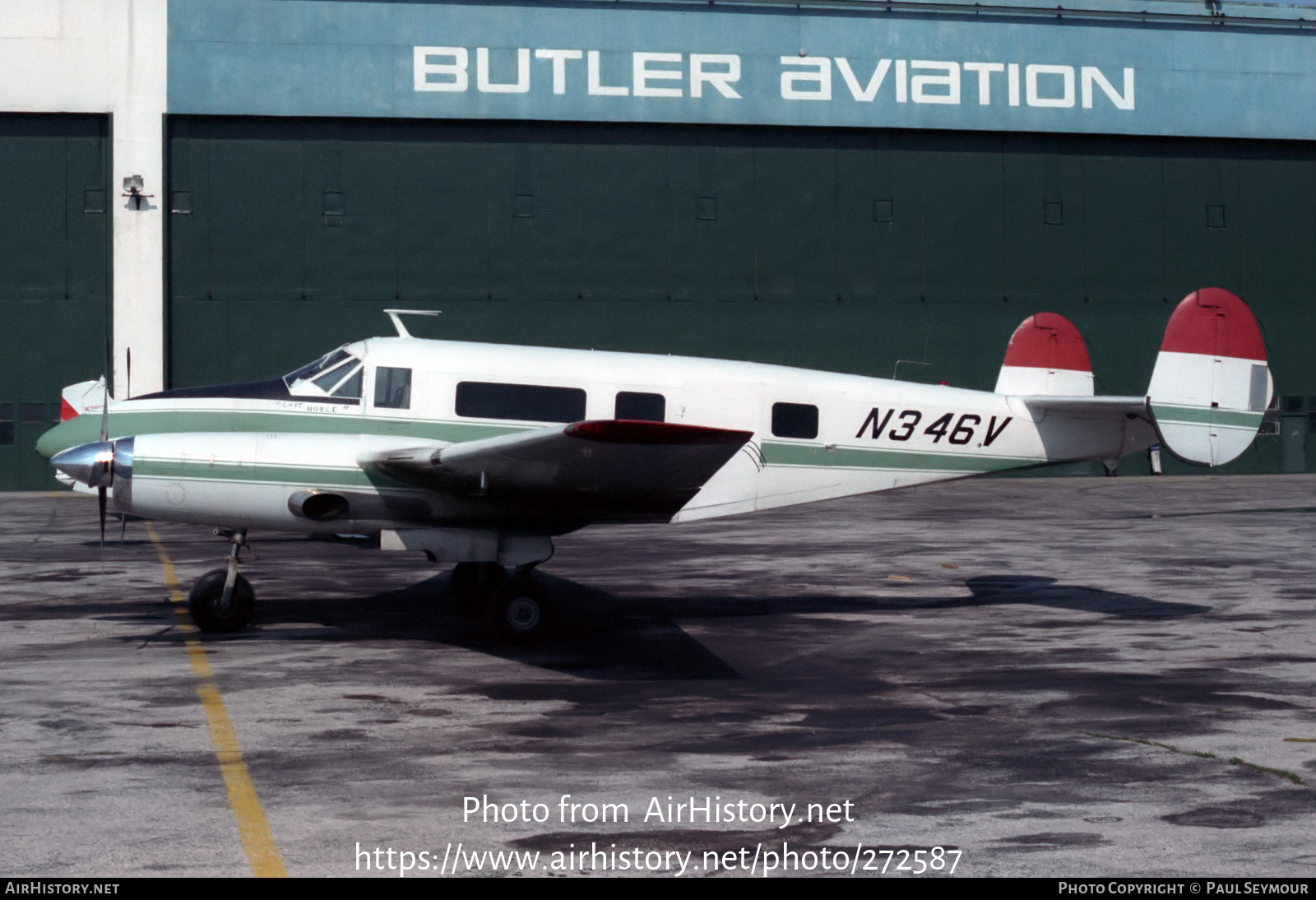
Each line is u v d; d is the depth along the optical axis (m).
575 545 18.41
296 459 10.68
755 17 33.44
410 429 11.62
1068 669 9.42
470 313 32.69
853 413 12.83
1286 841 5.48
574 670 9.41
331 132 32.09
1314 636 10.81
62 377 31.23
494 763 6.75
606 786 6.32
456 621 11.69
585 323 33.12
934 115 34.12
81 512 24.27
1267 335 35.88
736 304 33.69
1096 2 34.72
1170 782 6.37
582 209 33.06
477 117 32.38
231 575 10.87
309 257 32.09
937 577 14.97
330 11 31.84
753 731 7.47
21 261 31.11
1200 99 35.19
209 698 8.34
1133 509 24.52
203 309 31.73
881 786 6.32
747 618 12.00
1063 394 14.38
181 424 11.42
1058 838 5.53
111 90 31.12
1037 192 34.78
